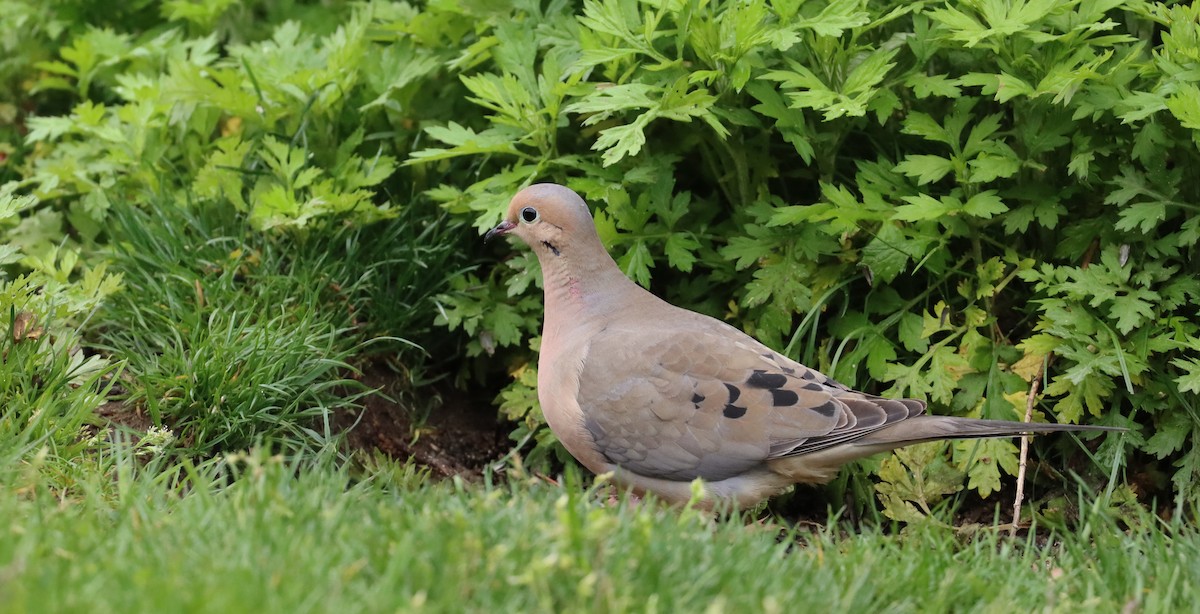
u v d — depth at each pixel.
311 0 10.11
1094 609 4.94
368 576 4.51
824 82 7.24
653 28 7.04
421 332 8.22
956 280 7.57
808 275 7.28
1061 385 6.91
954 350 7.18
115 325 7.63
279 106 8.47
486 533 4.76
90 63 9.50
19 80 10.19
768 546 5.07
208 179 8.19
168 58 9.11
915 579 5.15
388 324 8.05
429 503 5.16
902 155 7.68
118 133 8.59
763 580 4.72
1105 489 7.04
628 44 7.37
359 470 7.45
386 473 6.89
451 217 8.34
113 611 4.02
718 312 7.92
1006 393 7.08
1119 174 7.11
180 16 9.62
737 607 4.48
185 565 4.47
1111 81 6.80
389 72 8.36
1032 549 5.82
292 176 7.95
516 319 8.01
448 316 7.92
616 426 6.20
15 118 10.09
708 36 7.07
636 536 4.73
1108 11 7.48
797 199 8.08
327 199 7.81
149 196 8.23
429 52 8.46
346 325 7.90
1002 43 6.89
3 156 9.67
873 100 7.11
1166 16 6.75
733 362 6.16
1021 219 7.09
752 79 7.27
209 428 6.93
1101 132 7.12
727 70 7.20
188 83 8.30
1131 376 6.88
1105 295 6.76
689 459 6.11
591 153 7.84
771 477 6.19
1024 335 7.48
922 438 5.88
